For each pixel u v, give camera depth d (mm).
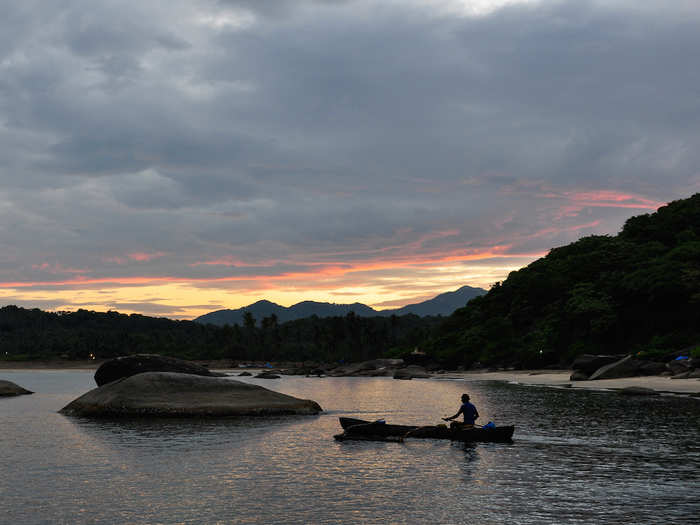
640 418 27672
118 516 11203
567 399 40344
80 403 30984
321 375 119938
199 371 43531
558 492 13023
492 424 20781
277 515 11242
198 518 11047
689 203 126188
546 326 106188
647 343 88562
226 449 19109
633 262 109125
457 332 132500
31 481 14289
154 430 23953
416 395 48656
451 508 11703
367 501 12281
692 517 11000
